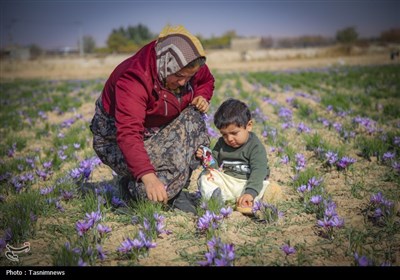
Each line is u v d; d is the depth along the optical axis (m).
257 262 2.80
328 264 2.76
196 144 3.73
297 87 15.79
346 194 4.06
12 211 3.69
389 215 3.31
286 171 4.96
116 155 3.73
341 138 6.46
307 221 3.47
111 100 3.55
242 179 3.76
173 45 3.24
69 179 4.53
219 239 2.85
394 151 5.21
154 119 3.62
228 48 68.94
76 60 52.94
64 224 3.60
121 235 3.30
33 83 25.83
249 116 3.58
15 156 6.45
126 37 90.38
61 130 8.49
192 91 3.77
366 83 15.30
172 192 3.58
